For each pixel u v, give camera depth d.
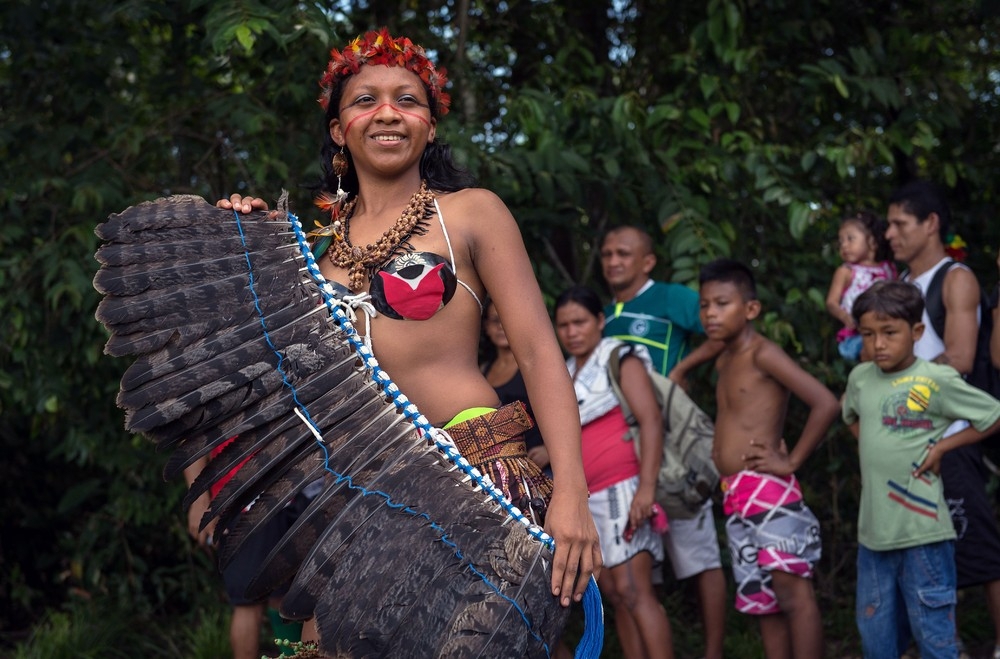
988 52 6.32
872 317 3.53
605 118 4.93
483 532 1.96
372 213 2.31
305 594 1.95
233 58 4.93
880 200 6.04
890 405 3.54
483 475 2.10
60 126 4.97
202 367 2.05
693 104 5.23
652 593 4.02
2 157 5.12
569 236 5.87
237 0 3.96
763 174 4.79
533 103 4.66
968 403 3.44
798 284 5.20
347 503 2.00
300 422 2.05
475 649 1.88
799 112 5.70
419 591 1.91
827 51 5.79
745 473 3.91
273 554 2.03
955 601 3.49
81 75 5.03
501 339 4.29
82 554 5.38
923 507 3.46
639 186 5.18
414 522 1.96
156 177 5.48
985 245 6.07
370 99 2.29
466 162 4.48
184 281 2.13
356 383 2.08
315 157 4.98
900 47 5.31
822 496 5.84
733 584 5.50
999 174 6.08
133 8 4.52
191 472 4.08
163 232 2.18
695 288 4.62
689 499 4.07
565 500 1.99
